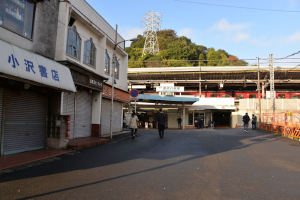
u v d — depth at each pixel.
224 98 34.09
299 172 6.20
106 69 16.19
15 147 8.32
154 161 7.43
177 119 31.81
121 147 10.57
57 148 9.62
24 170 6.18
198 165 6.89
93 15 13.52
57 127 9.68
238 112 34.47
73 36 11.94
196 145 11.44
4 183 5.01
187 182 5.15
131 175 5.71
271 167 6.77
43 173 5.86
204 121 33.56
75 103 12.09
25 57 7.51
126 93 19.50
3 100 7.82
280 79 40.72
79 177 5.50
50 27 9.73
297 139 14.89
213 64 60.66
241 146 11.31
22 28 8.39
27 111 8.86
